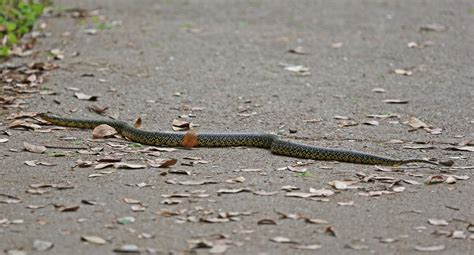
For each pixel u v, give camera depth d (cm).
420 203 1097
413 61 2003
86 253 917
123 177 1182
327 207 1073
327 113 1586
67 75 1820
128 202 1077
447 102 1670
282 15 2523
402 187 1159
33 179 1168
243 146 1369
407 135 1455
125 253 919
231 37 2219
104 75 1834
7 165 1229
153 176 1189
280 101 1666
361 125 1514
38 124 1479
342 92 1741
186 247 939
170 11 2575
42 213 1038
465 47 2133
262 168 1241
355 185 1162
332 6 2677
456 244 965
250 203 1081
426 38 2223
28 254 912
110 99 1658
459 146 1384
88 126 1473
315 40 2195
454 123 1533
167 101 1653
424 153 1347
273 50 2089
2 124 1467
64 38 2166
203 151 1336
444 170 1246
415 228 1009
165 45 2120
